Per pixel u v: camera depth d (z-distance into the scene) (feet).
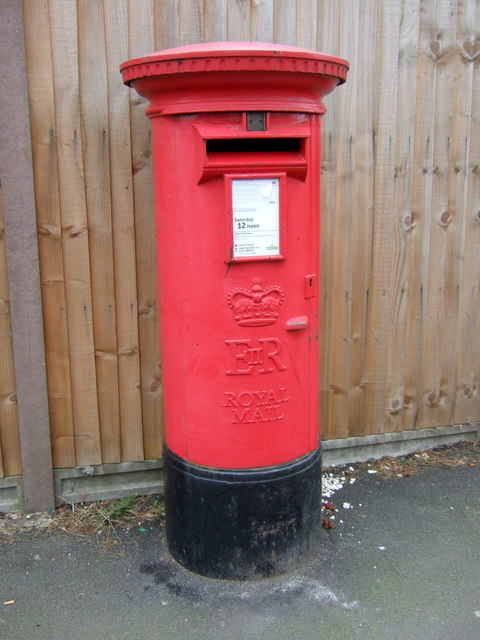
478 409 12.29
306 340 8.05
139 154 9.42
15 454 10.00
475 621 7.70
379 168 10.57
